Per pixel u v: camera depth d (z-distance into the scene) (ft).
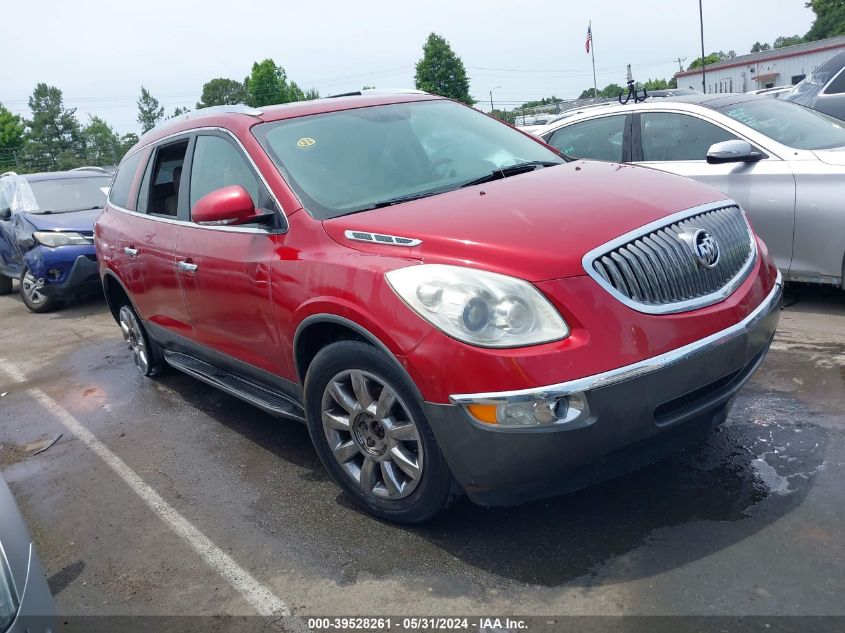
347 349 10.58
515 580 9.60
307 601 9.79
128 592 10.58
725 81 172.45
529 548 10.20
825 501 10.45
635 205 10.64
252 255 12.49
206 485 13.51
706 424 10.39
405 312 9.69
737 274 10.93
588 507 10.96
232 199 11.93
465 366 9.14
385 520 11.31
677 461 11.96
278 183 12.46
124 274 18.10
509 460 9.16
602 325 9.13
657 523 10.40
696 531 10.12
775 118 20.12
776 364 15.57
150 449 15.48
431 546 10.54
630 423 9.20
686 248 10.19
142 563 11.27
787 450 11.95
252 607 9.84
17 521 8.07
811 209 18.04
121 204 18.89
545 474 9.25
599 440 9.09
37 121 275.59
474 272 9.46
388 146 13.61
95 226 20.39
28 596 7.50
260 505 12.46
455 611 9.17
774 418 13.10
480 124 15.40
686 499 10.89
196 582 10.57
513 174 13.23
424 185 12.76
